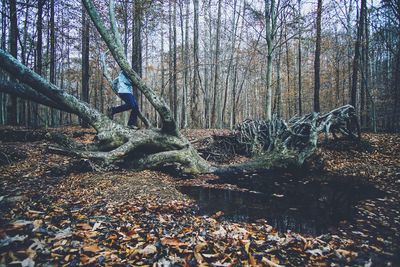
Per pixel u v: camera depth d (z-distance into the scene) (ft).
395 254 11.43
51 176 20.15
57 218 12.55
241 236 12.41
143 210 15.01
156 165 25.85
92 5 24.34
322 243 12.24
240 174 27.94
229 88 137.49
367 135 44.52
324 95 120.98
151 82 131.23
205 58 99.19
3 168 20.94
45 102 24.45
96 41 63.31
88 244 10.22
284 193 21.56
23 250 9.16
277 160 30.14
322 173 29.14
